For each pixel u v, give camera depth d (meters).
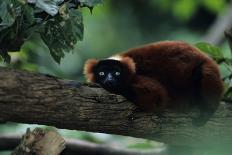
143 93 11.02
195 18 28.78
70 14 9.84
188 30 27.67
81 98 9.84
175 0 25.73
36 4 9.24
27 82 9.36
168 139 10.89
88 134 15.93
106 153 14.94
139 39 27.39
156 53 12.31
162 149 14.27
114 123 10.23
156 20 28.16
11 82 9.20
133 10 28.02
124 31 27.28
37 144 9.20
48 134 9.29
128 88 11.44
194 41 26.77
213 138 11.06
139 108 10.75
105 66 12.38
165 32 27.89
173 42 12.58
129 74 11.68
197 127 10.96
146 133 10.67
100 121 10.07
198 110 11.67
